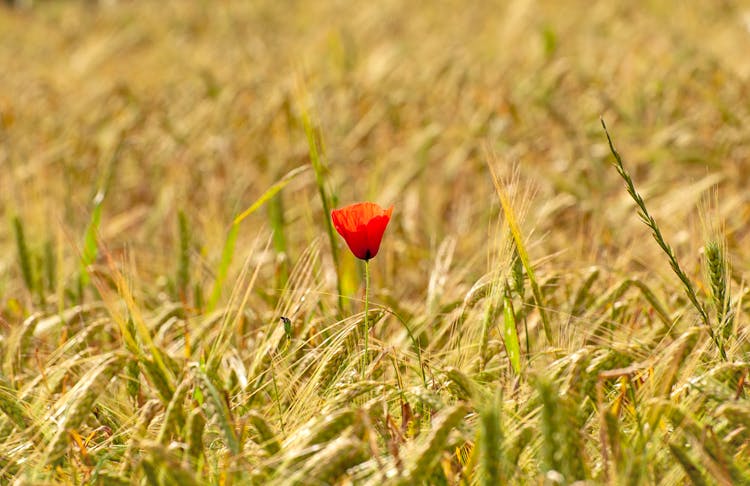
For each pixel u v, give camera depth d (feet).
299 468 9.50
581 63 39.24
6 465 10.74
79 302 18.72
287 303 13.62
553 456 8.79
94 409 12.66
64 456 11.13
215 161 30.35
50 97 43.80
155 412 11.38
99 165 29.99
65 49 70.79
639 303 15.42
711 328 11.92
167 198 25.58
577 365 10.51
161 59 59.47
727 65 36.37
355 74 40.34
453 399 11.69
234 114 35.50
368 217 11.22
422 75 39.68
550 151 29.32
